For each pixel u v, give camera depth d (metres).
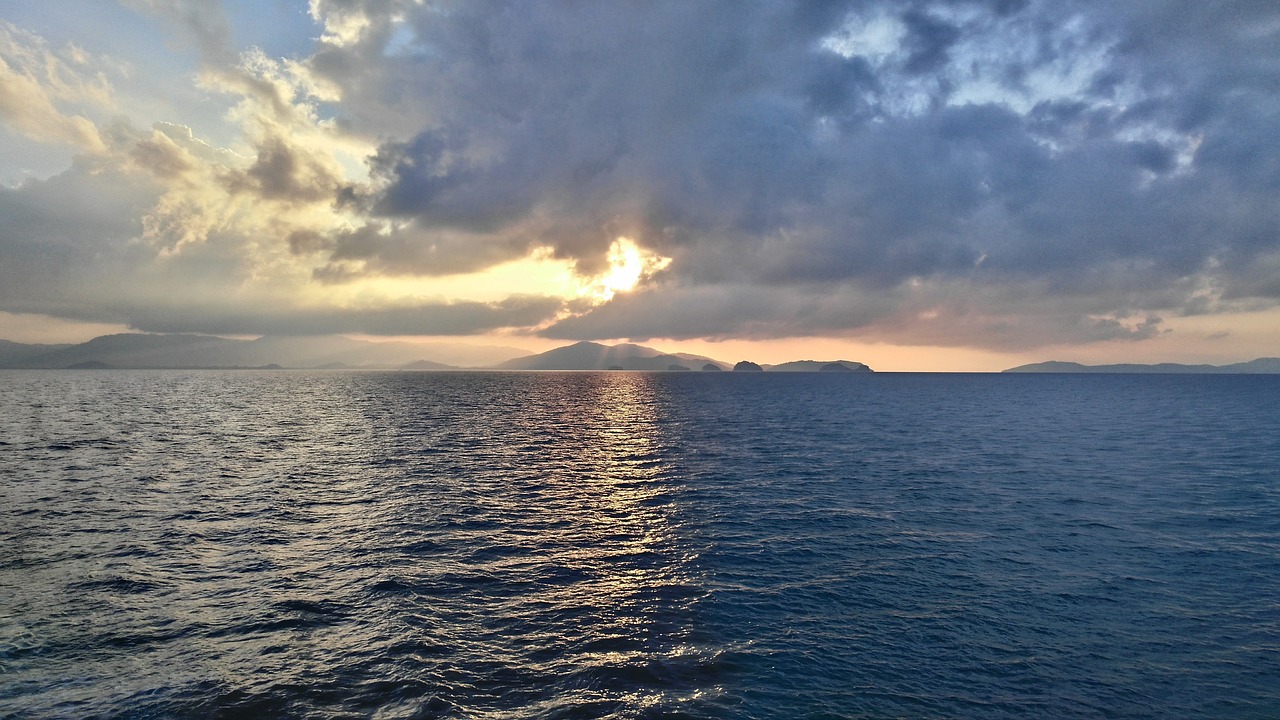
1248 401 112.50
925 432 60.09
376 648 14.08
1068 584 18.44
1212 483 33.69
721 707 11.97
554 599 17.19
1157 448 48.22
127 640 14.37
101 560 19.89
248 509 26.98
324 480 33.78
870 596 17.53
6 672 12.84
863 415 81.50
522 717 11.46
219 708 11.58
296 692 12.17
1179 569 19.72
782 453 45.69
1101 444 50.56
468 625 15.44
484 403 105.06
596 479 34.88
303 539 22.56
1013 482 34.03
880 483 33.81
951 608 16.73
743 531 24.12
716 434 58.72
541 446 49.28
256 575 18.75
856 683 12.95
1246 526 24.75
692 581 18.64
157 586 17.75
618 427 65.50
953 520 25.78
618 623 15.68
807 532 23.98
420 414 80.00
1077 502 29.08
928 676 13.28
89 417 72.31
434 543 22.20
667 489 32.16
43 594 17.02
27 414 75.12
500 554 21.06
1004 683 13.07
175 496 29.44
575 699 12.11
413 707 11.69
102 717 11.28
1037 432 60.00
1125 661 14.00
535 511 27.17
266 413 80.25
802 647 14.48
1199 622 15.95
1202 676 13.42
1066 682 13.13
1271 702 12.50
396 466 38.75
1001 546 22.14
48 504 27.52
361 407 92.12
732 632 15.23
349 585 18.00
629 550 21.66
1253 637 15.14
